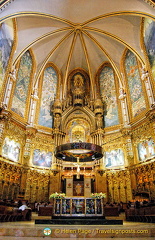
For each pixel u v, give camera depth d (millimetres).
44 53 25172
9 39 19750
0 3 14953
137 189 17984
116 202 19266
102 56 27047
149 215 10750
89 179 20156
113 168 20812
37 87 24297
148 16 17000
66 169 21781
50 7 19875
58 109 23703
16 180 18328
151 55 19234
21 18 20234
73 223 9648
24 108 21953
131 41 21812
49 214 14891
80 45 26266
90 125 24391
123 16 20656
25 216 13094
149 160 17359
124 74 24109
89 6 20766
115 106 24000
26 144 20359
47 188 20375
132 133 20578
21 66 22609
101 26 22875
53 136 23109
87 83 28062
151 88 18812
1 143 17188
